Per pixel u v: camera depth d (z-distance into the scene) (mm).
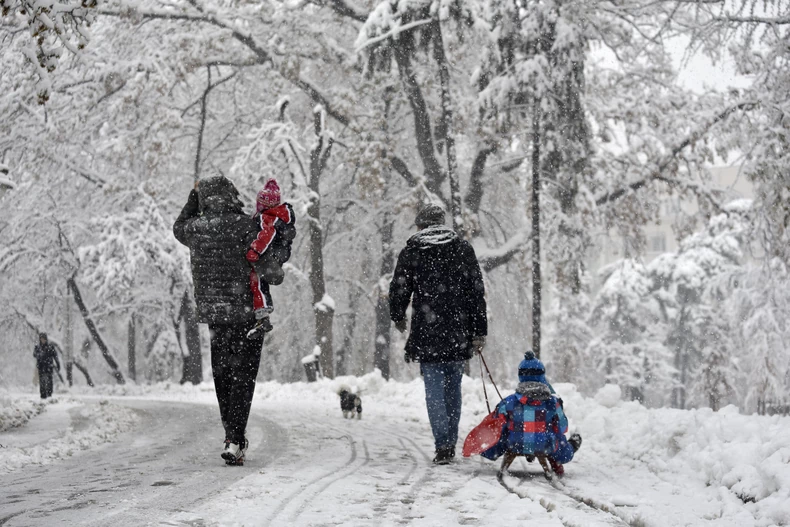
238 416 5809
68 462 6125
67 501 4113
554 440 5715
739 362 46375
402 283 6719
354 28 32000
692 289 52750
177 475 5160
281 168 29484
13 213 31969
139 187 30328
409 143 32094
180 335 36281
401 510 4133
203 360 43156
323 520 3725
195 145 34281
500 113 24094
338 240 34062
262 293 5902
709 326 48844
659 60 27062
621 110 26734
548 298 57281
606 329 53469
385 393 17281
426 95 28594
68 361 37281
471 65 30234
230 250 5898
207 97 34375
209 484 4730
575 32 22016
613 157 27969
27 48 7992
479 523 3838
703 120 25750
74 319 39312
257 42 28375
